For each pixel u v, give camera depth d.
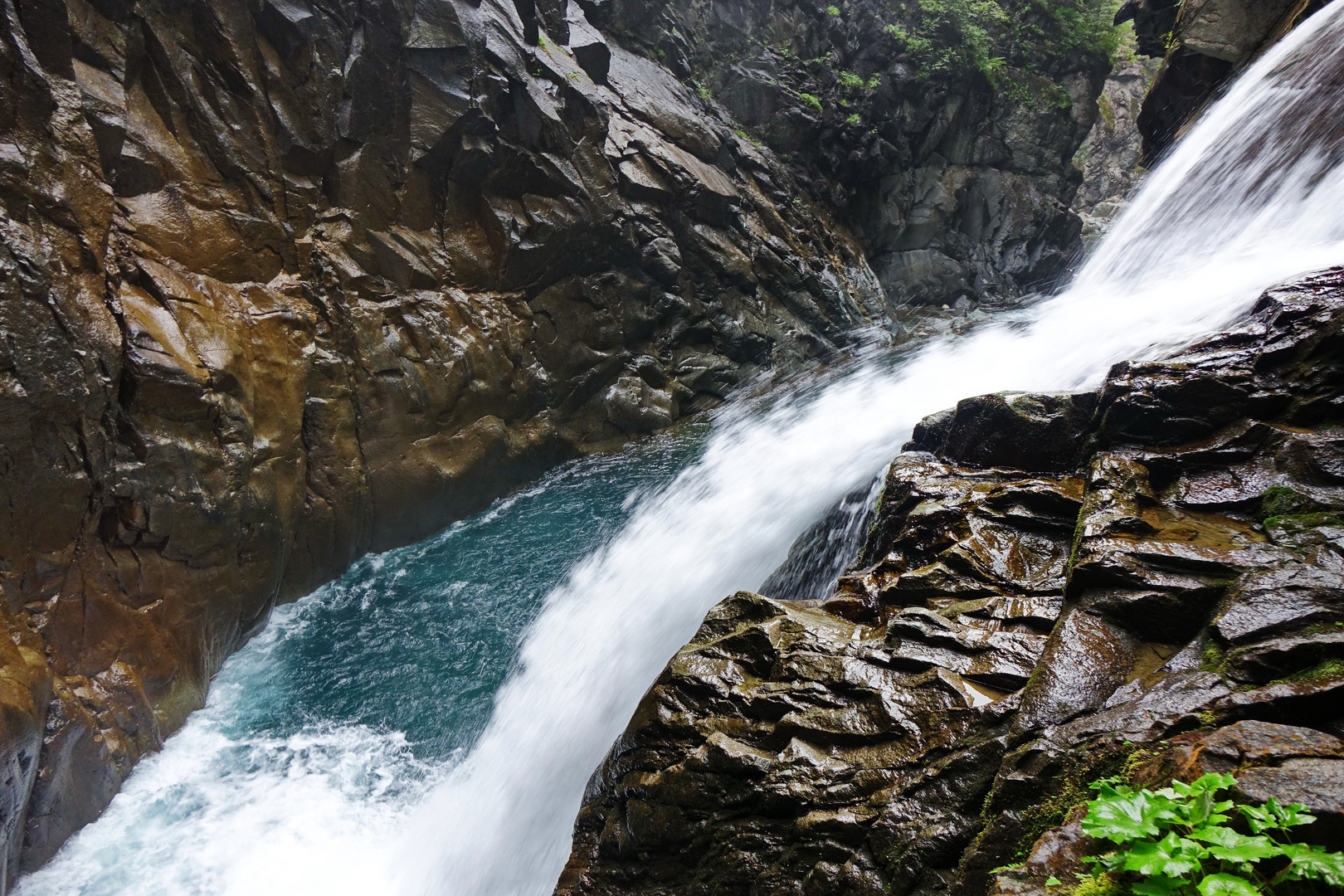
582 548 10.69
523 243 12.12
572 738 6.95
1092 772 2.87
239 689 8.23
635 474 12.79
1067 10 24.78
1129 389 4.78
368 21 9.88
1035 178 24.92
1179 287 8.27
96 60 7.45
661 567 9.02
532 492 12.20
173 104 8.20
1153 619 3.47
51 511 6.22
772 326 16.77
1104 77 25.75
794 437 11.73
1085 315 9.22
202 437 7.69
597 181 13.33
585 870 4.51
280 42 9.09
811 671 4.27
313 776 7.44
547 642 8.77
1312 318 4.50
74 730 6.27
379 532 10.33
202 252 8.26
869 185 22.55
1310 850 1.93
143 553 7.13
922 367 13.82
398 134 10.47
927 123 23.41
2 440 5.81
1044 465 5.25
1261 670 2.92
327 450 9.49
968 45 22.92
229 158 8.60
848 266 20.58
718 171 16.88
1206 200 10.36
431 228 11.17
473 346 11.24
